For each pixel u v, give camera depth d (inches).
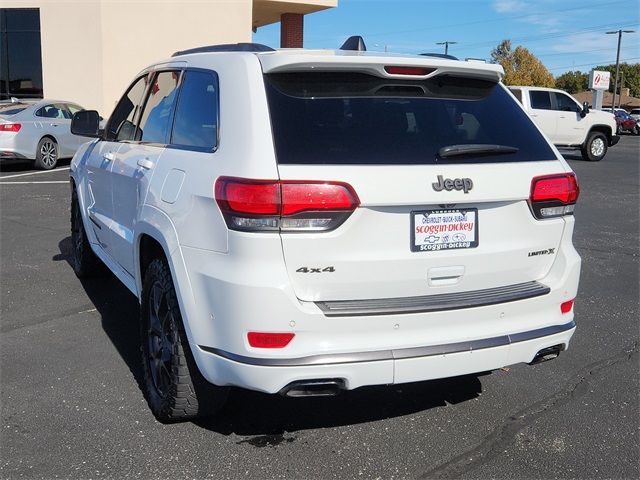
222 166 119.6
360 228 116.9
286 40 1013.2
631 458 131.5
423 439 137.4
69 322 200.8
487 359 124.5
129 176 162.7
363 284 118.6
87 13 792.3
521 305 128.9
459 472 125.7
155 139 159.2
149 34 819.4
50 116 581.0
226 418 144.2
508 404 153.9
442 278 125.2
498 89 143.0
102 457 127.7
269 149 115.4
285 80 123.3
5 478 120.4
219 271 116.5
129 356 175.8
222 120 125.4
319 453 131.2
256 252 112.9
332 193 114.0
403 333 119.5
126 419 142.3
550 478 124.3
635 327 210.1
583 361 181.2
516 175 129.0
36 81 830.5
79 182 225.1
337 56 122.6
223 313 115.9
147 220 142.4
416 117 128.5
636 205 472.1
